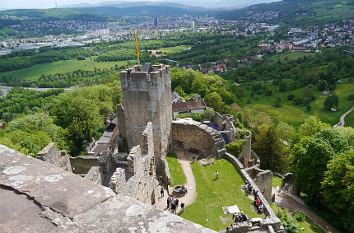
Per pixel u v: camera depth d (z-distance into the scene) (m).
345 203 43.47
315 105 144.75
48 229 5.75
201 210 32.09
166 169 38.19
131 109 40.06
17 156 8.25
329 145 50.47
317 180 49.69
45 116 74.38
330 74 167.25
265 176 40.62
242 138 56.25
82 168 44.41
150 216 6.04
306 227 43.91
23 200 6.52
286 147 72.00
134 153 26.11
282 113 138.88
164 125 41.62
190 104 85.56
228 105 104.75
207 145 44.56
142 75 38.03
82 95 94.25
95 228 5.76
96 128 80.81
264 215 31.19
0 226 5.85
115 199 6.50
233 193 35.06
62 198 6.51
